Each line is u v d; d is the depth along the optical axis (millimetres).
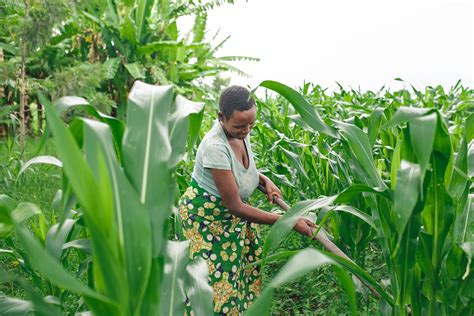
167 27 19016
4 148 11438
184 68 19328
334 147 4254
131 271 1069
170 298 1625
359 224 3322
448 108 7199
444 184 1763
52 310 1329
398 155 1929
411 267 1804
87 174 961
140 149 1235
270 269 4266
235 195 2639
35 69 16484
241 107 2477
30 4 9164
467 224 2039
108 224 1019
